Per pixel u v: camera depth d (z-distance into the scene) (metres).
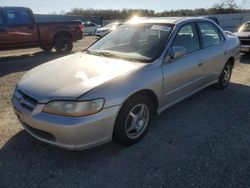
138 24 4.16
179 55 3.47
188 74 3.86
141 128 3.30
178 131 3.57
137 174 2.69
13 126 3.73
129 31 4.11
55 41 10.95
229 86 5.61
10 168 2.79
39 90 2.81
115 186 2.52
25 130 3.24
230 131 3.57
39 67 3.62
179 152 3.07
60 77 3.01
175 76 3.57
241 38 9.20
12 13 9.50
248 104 4.55
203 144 3.24
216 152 3.06
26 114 2.78
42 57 10.16
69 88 2.73
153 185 2.53
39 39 10.37
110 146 3.19
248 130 3.60
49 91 2.75
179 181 2.57
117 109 2.78
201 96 4.94
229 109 4.32
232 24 27.72
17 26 9.64
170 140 3.34
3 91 5.43
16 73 7.21
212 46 4.56
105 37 4.36
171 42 3.61
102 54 3.76
